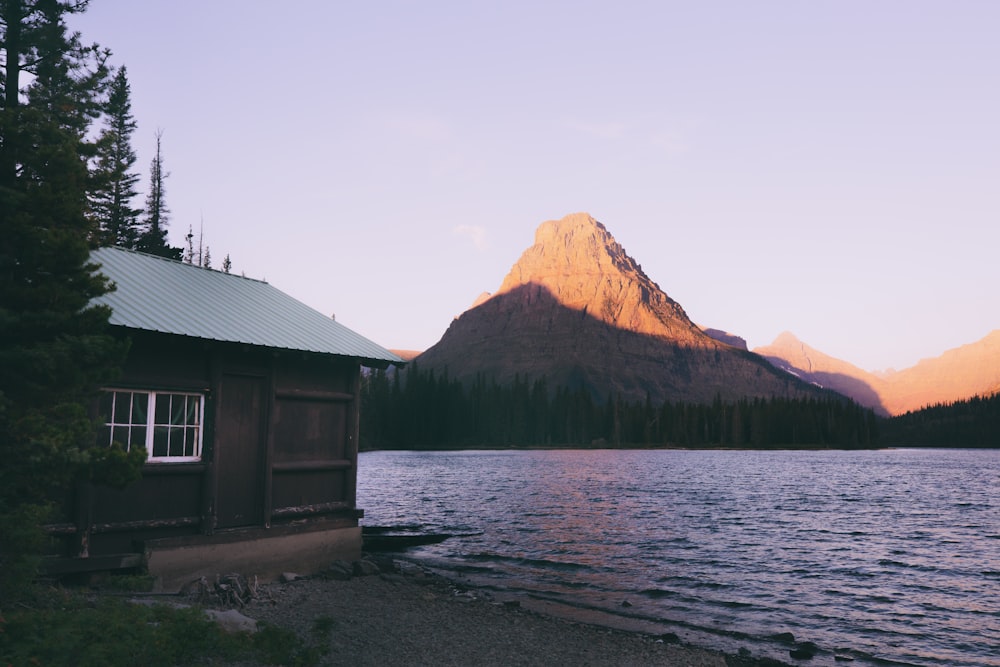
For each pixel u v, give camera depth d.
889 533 35.16
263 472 15.90
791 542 31.27
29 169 10.24
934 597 20.02
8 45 12.67
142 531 13.55
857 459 179.25
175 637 8.79
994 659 14.03
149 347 13.88
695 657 13.11
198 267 18.66
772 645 14.69
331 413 17.83
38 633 7.88
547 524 35.66
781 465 135.88
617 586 20.44
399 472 96.69
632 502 50.25
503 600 17.50
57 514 10.66
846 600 19.47
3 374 8.75
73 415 9.10
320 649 10.16
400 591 16.48
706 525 36.94
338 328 19.06
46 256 9.38
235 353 15.42
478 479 79.44
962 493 65.12
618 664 12.16
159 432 14.07
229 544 14.91
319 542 17.17
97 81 14.06
